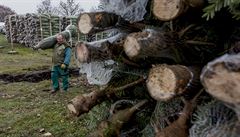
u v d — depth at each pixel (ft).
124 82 10.42
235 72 5.41
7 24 63.62
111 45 9.78
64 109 21.49
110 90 10.61
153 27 9.20
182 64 8.57
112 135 10.34
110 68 10.53
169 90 7.30
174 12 7.66
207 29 8.52
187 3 7.60
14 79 32.63
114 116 10.38
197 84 7.64
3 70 35.83
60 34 26.86
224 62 5.50
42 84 30.07
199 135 7.41
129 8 9.55
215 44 8.57
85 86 28.76
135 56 8.11
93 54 9.81
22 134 17.81
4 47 58.03
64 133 17.56
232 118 6.88
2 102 24.27
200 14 8.26
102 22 9.62
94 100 10.86
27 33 57.77
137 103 10.16
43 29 54.34
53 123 19.08
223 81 5.52
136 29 10.03
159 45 8.04
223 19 8.39
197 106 7.91
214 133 7.01
